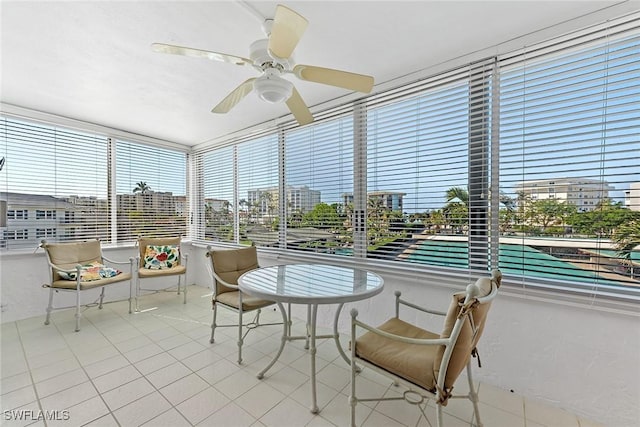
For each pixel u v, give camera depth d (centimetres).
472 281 192
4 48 182
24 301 288
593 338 151
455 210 201
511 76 179
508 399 167
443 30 168
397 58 198
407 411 158
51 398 165
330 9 149
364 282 181
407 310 220
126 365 201
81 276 277
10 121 282
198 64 203
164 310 318
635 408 141
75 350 222
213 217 411
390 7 148
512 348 174
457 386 182
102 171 349
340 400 167
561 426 147
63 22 158
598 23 149
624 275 147
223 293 240
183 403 162
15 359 208
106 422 147
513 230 179
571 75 160
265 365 203
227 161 389
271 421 150
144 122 328
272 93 150
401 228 227
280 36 124
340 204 265
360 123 249
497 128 183
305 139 293
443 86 205
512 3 145
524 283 169
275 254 314
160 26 162
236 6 147
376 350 137
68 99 262
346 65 208
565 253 163
